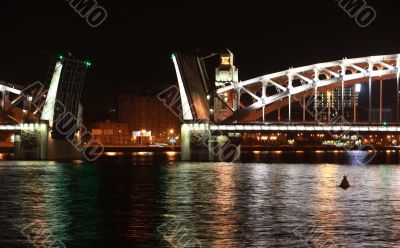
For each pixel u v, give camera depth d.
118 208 65.06
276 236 50.53
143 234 51.44
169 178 101.44
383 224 55.59
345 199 73.06
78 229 53.38
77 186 87.69
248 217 59.28
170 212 62.34
